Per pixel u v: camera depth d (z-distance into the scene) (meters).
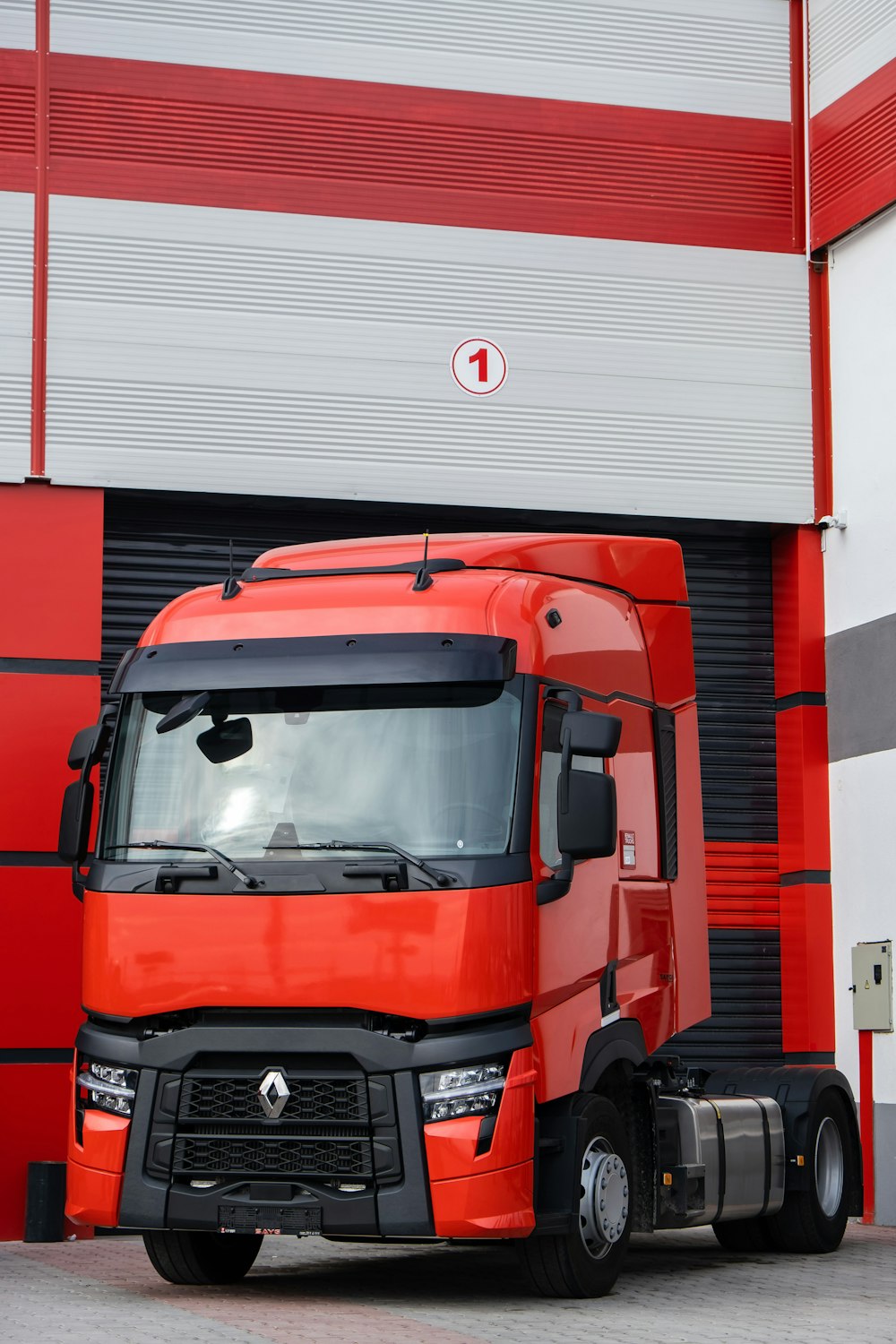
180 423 14.13
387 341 14.66
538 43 15.38
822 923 15.23
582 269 15.21
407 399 14.63
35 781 13.39
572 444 14.98
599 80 15.48
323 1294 9.45
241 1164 8.70
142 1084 8.82
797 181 15.82
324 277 14.59
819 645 15.53
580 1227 9.12
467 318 14.86
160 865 8.90
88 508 13.84
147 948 8.84
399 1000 8.48
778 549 15.81
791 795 15.52
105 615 14.27
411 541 10.20
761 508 15.41
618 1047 9.60
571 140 15.34
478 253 14.97
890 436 14.84
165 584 14.45
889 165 14.73
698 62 15.73
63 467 13.83
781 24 15.92
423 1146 8.46
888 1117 14.24
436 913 8.52
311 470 14.35
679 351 15.36
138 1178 8.78
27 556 13.66
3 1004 13.13
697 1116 10.84
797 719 15.48
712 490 15.30
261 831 8.87
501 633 9.05
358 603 9.29
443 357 14.76
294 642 9.19
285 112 14.70
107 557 14.34
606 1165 9.34
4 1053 13.15
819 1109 12.27
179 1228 8.76
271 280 14.48
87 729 9.56
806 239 15.79
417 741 8.88
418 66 15.05
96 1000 8.98
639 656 10.51
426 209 14.89
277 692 9.12
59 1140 13.16
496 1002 8.48
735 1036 15.31
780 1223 12.09
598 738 8.66
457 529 15.12
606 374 15.14
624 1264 11.28
